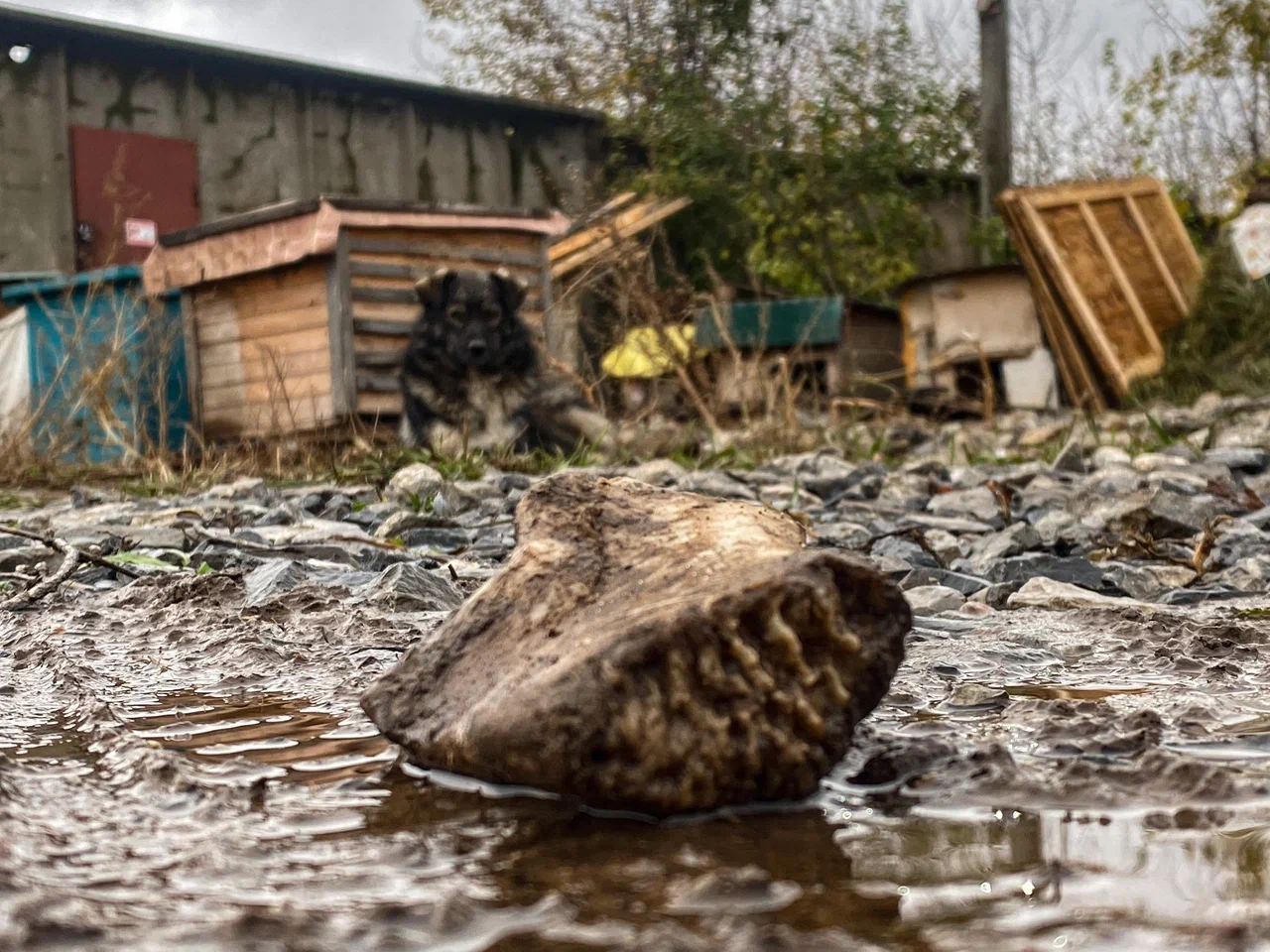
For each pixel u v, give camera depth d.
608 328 9.94
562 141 14.08
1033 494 5.22
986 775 1.35
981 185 13.62
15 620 2.94
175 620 2.84
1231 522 4.17
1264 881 1.02
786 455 7.55
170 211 11.76
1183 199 13.87
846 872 1.07
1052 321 10.30
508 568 1.54
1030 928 0.92
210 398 8.53
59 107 11.12
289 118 12.41
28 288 8.60
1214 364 10.02
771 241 13.49
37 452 7.50
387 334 8.11
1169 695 1.96
